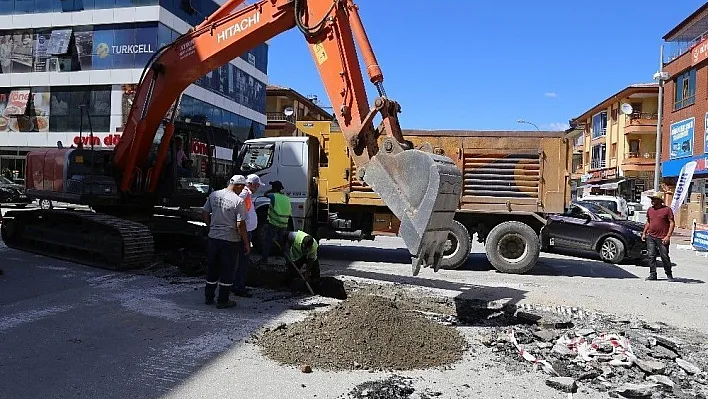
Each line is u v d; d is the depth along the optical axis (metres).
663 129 36.50
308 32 8.01
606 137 51.38
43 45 31.83
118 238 9.99
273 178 12.91
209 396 4.68
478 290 9.56
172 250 11.93
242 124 40.09
